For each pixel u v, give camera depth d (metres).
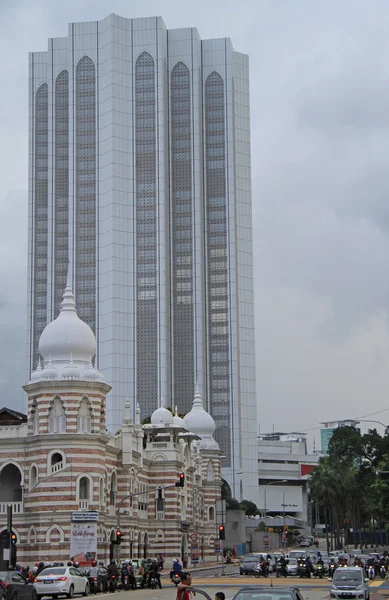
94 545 94.75
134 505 115.06
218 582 88.38
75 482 98.25
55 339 103.19
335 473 190.50
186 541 130.50
